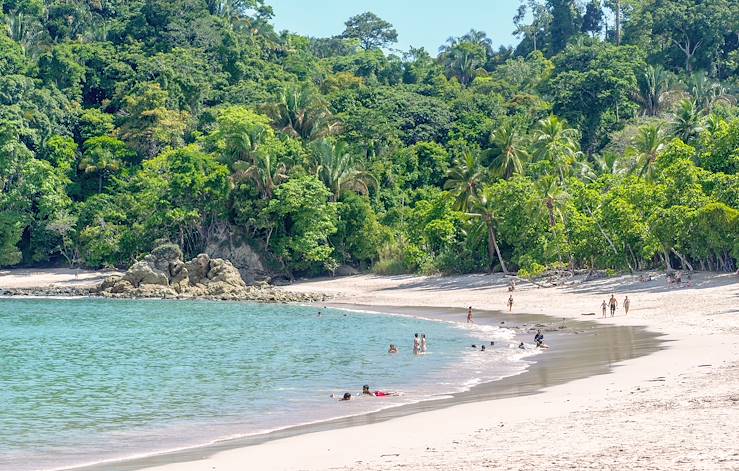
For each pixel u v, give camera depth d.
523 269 95.50
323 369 43.94
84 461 24.30
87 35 191.25
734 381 27.25
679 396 25.05
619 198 84.62
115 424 30.75
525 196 99.81
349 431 24.88
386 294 99.75
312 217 122.25
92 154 145.88
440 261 110.75
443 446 20.58
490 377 36.66
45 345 59.16
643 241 81.81
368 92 168.00
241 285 110.25
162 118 149.38
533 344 48.75
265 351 53.19
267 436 26.48
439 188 141.25
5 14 190.88
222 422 30.22
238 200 125.50
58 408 34.59
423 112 159.88
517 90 183.50
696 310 58.91
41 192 138.12
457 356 45.78
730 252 78.31
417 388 35.34
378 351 51.12
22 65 166.88
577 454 18.11
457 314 73.94
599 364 36.62
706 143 89.38
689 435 19.19
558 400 27.11
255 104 155.38
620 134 135.38
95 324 74.56
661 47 171.75
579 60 164.75
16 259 135.25
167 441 27.08
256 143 130.25
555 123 114.44
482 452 19.28
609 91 145.00
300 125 146.25
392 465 18.53
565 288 85.69
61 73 167.25
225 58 183.00
